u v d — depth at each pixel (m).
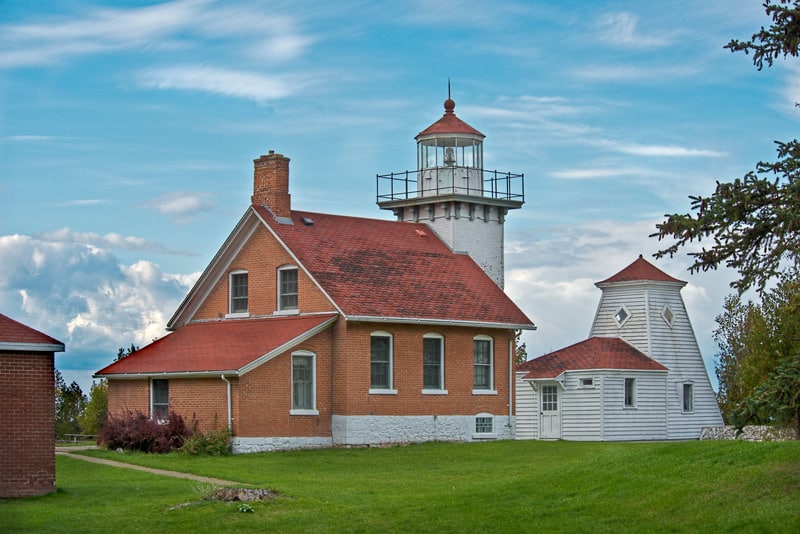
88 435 58.22
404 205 52.31
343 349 42.28
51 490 27.44
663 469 25.12
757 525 20.34
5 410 26.73
